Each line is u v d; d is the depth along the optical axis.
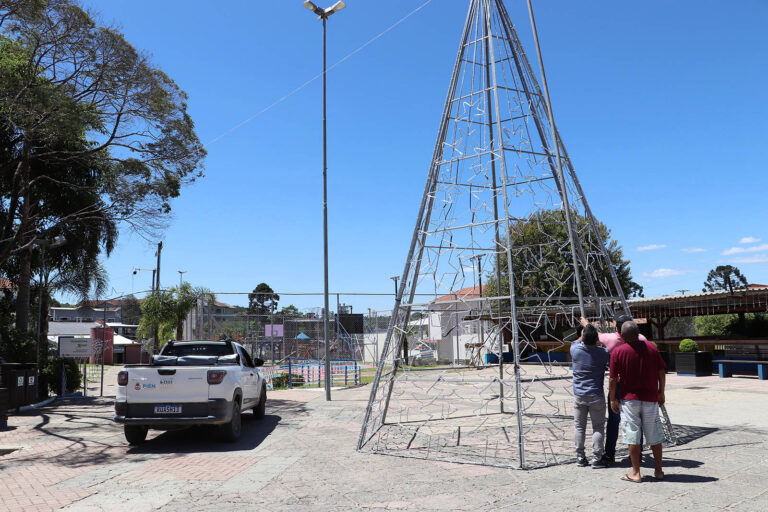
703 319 33.88
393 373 8.94
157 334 35.81
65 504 5.73
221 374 9.04
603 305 8.78
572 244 8.35
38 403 15.61
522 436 6.88
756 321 26.73
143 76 15.28
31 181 18.12
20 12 13.76
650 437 6.06
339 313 26.03
